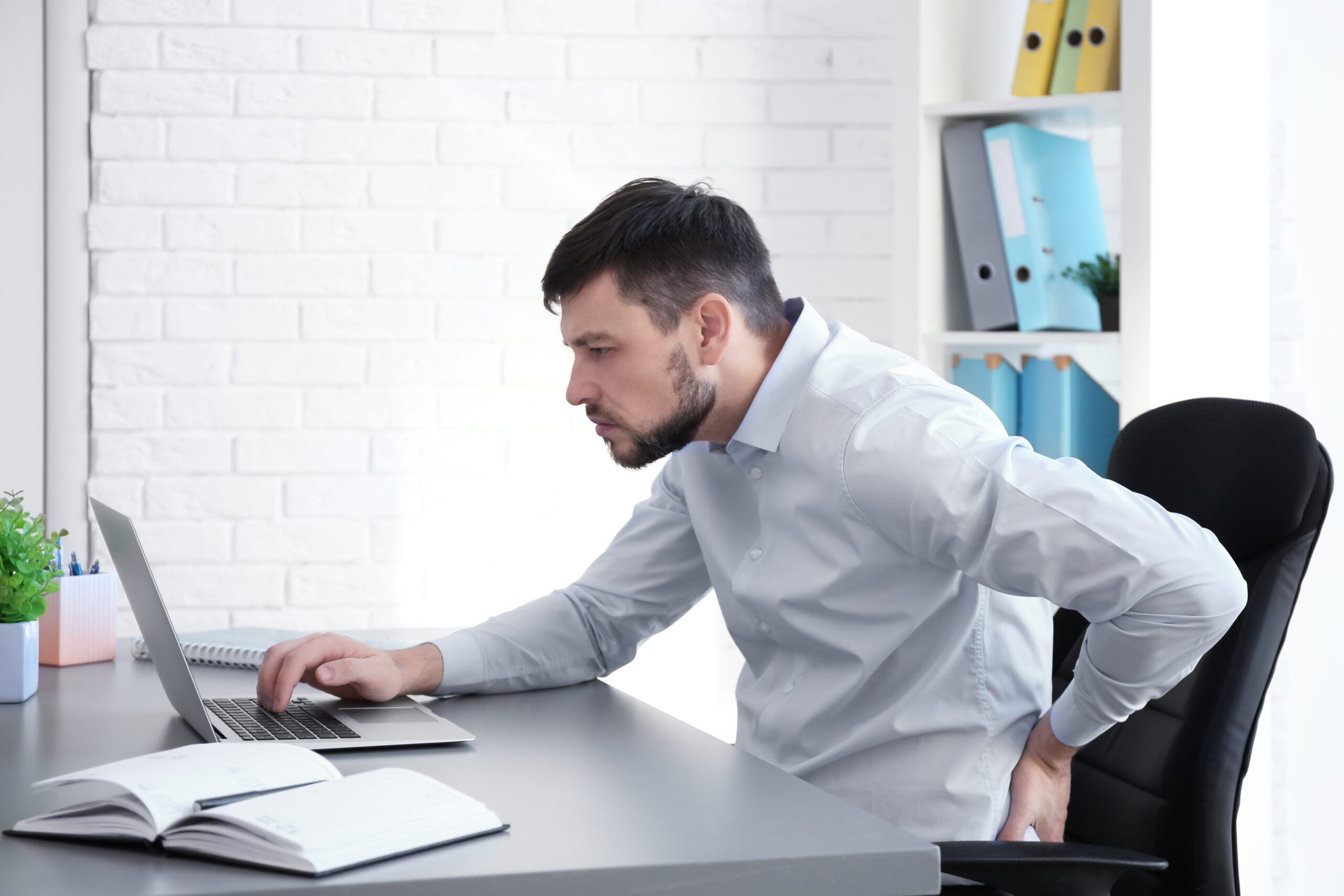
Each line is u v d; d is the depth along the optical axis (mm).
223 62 2471
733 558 1405
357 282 2510
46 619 1461
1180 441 1406
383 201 2512
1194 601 1097
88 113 2453
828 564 1294
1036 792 1266
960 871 984
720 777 987
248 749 908
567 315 1262
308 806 788
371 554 2516
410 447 2525
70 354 2455
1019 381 2223
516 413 2549
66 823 807
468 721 1223
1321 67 2406
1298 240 2418
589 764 1031
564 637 1444
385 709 1242
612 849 794
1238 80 2172
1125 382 1993
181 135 2467
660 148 2572
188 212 2475
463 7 2520
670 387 1254
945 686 1279
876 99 2605
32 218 2445
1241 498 1346
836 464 1246
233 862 754
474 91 2527
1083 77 2094
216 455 2484
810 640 1326
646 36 2564
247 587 2488
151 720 1187
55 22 2434
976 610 1275
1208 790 1260
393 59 2508
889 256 2615
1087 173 2268
